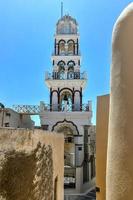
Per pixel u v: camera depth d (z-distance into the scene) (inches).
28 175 175.9
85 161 1235.2
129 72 167.0
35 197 194.5
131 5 179.2
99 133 333.1
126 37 174.2
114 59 185.0
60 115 1251.2
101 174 322.0
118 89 175.2
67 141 1263.5
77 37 1405.0
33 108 1262.3
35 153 195.3
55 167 322.0
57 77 1338.6
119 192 163.5
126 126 162.1
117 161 168.1
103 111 331.0
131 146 156.6
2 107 1035.3
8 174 147.7
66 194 1104.2
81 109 1266.0
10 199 147.6
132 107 160.1
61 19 1456.7
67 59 1368.1
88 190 1210.6
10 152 151.5
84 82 1302.9
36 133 199.5
